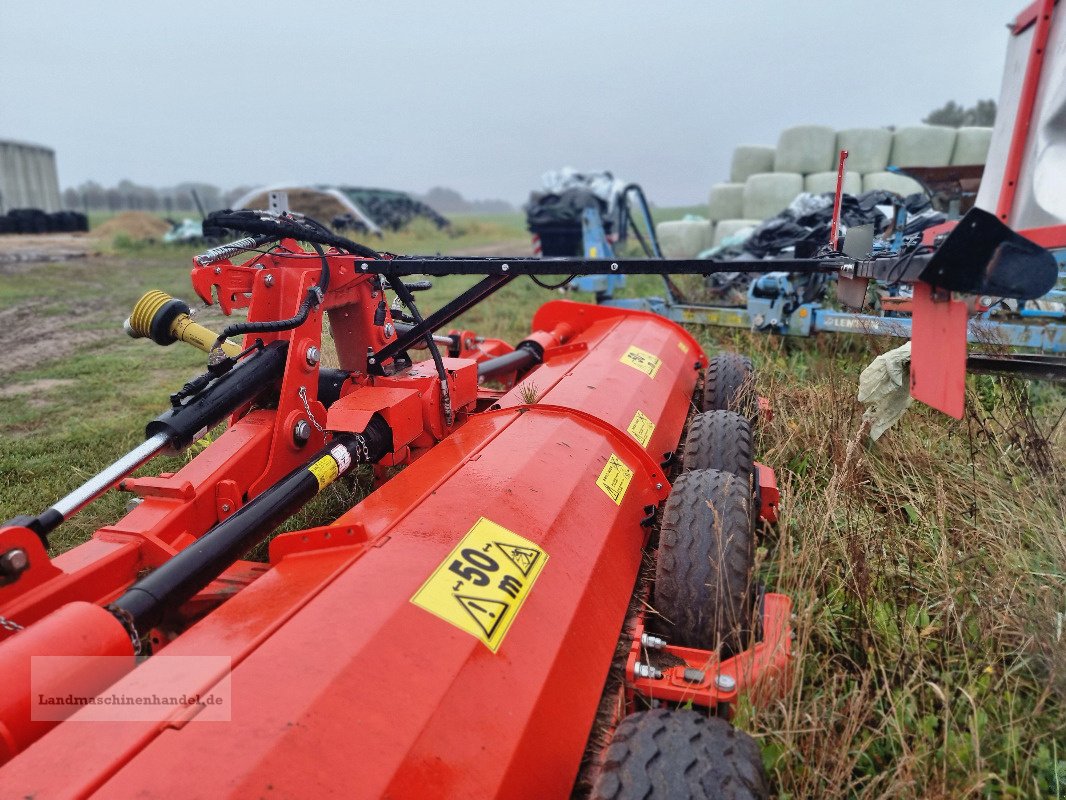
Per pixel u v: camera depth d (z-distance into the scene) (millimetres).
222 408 2951
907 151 13680
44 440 5371
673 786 1610
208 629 1847
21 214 30094
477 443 2971
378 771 1493
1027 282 1886
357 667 1669
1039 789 2219
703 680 2184
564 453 2873
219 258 3256
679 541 2594
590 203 16156
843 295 3049
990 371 2924
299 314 3166
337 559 2127
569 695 2025
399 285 3576
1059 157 3740
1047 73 3830
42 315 11117
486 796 1616
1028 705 2512
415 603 1908
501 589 2086
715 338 7859
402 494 2527
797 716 2191
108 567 2367
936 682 2594
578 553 2439
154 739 1456
